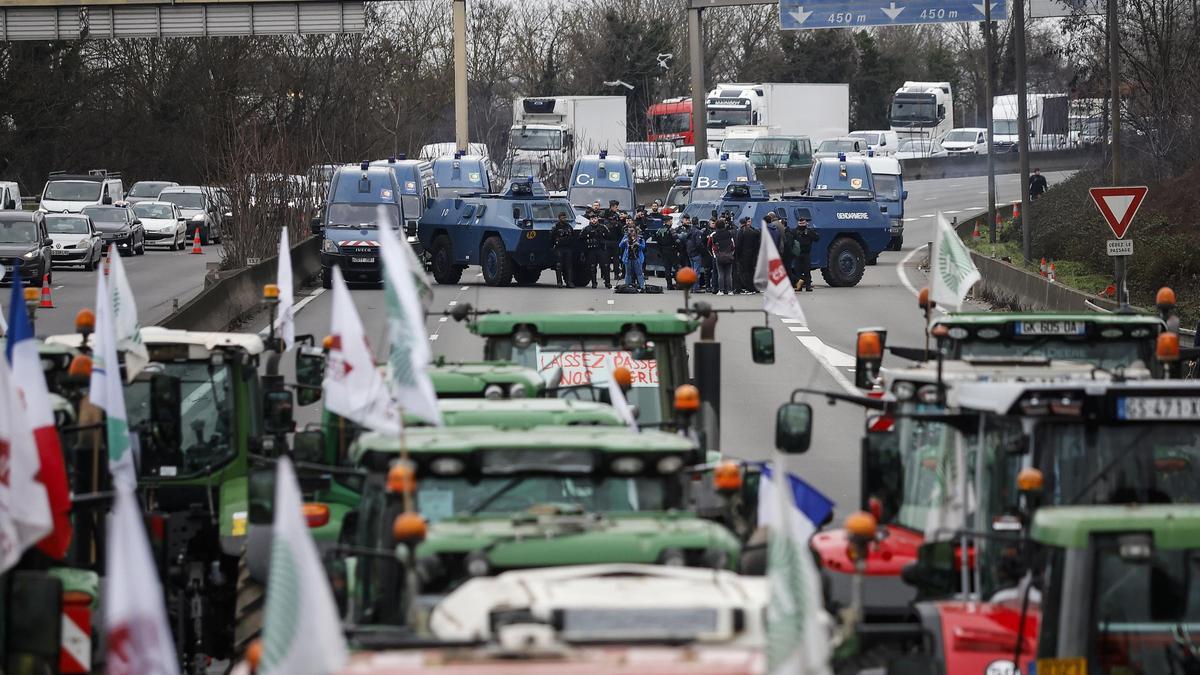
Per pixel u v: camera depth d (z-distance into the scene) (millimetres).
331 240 165875
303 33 178250
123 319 49875
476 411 40750
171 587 46875
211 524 51312
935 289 55594
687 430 37969
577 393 53562
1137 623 28500
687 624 24594
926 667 32062
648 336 54344
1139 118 196750
